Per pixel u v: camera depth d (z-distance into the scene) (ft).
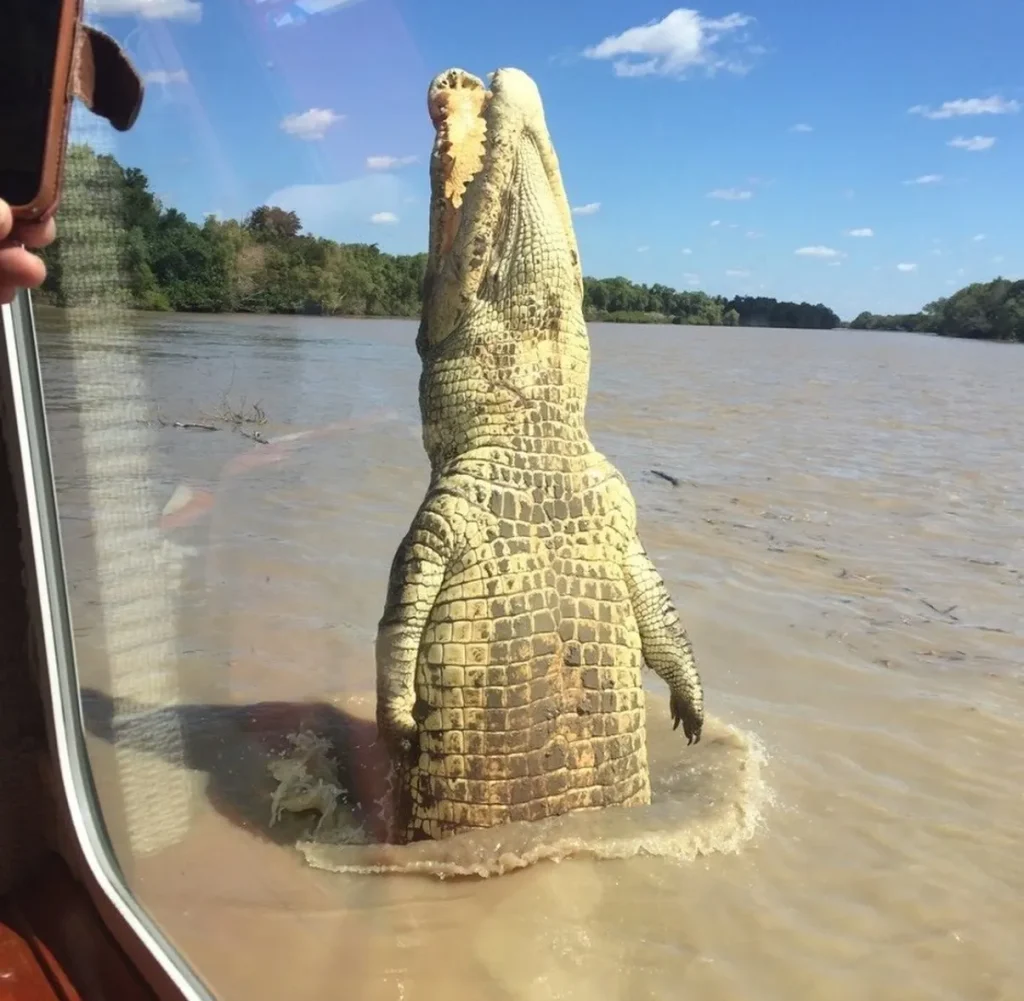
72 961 7.97
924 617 22.77
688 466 39.99
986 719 17.30
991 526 31.91
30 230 5.55
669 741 15.94
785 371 80.79
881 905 11.57
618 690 12.71
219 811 11.64
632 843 12.15
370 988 9.32
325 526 19.57
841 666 19.72
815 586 24.82
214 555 14.21
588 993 9.73
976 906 11.60
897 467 41.86
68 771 8.44
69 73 5.36
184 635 12.84
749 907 11.35
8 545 8.06
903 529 31.01
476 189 12.73
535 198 12.81
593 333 14.58
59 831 8.57
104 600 8.98
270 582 18.30
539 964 10.03
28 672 8.32
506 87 12.82
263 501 17.70
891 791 14.60
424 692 12.15
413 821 12.32
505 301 12.69
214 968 8.48
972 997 9.95
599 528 12.77
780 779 14.83
